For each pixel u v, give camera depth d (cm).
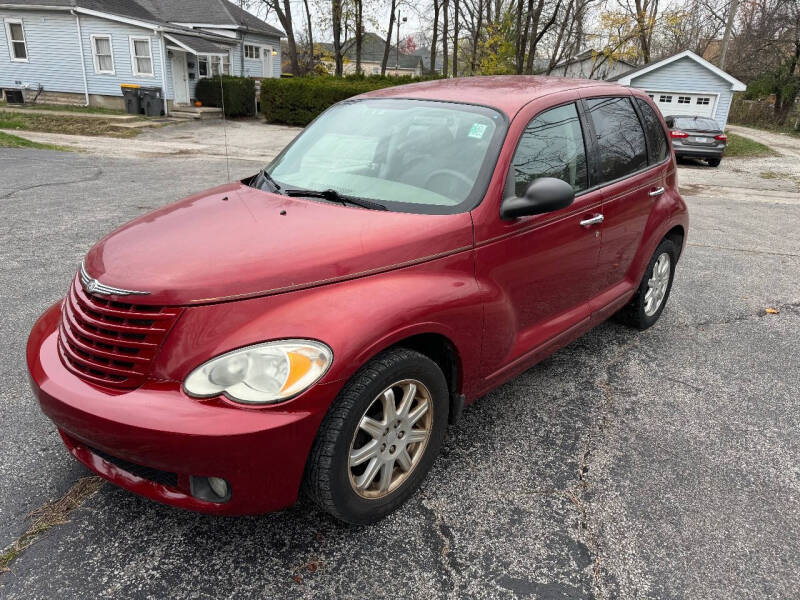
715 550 241
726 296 562
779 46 4275
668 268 471
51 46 2464
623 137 387
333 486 218
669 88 2662
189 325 204
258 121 2686
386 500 244
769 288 593
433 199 274
